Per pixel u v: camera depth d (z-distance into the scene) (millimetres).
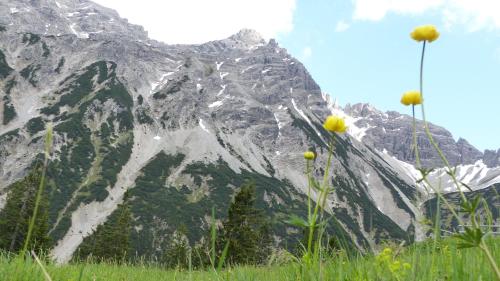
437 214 2025
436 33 2328
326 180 2301
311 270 2318
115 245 64625
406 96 2480
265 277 3578
